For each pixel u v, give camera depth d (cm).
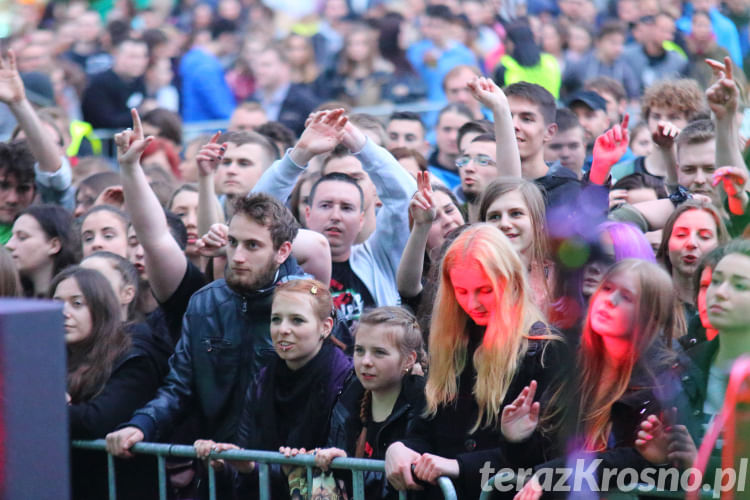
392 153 1805
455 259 1091
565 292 1196
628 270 1043
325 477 1140
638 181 1564
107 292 1317
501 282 1076
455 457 1091
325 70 3170
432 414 1102
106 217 1517
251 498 1223
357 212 1493
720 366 1025
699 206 1292
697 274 1140
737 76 1703
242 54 3322
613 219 1388
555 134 1675
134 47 3039
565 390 1054
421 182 1335
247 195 1326
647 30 2977
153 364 1330
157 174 1992
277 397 1241
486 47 3200
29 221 1540
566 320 1169
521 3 3306
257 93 3238
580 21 3102
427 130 2825
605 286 1048
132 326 1351
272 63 3225
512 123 1446
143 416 1268
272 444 1234
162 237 1359
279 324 1225
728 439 950
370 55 3098
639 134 2069
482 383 1070
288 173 1462
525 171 1611
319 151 1459
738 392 949
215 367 1291
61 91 2894
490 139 1653
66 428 869
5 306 858
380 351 1154
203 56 3250
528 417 1035
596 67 2978
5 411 832
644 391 1024
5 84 1742
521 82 1633
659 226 1458
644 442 1001
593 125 2098
